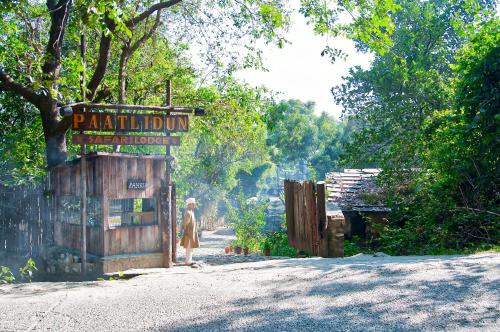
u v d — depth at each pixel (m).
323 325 4.86
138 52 19.25
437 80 19.61
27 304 6.20
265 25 16.30
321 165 62.50
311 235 12.25
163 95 19.70
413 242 13.00
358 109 22.61
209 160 42.22
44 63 13.60
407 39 23.41
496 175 12.02
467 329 4.56
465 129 12.40
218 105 19.31
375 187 18.84
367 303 5.52
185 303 5.96
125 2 15.90
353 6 14.88
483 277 6.37
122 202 12.00
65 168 11.91
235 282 7.07
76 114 10.77
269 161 63.44
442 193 13.01
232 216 24.25
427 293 5.78
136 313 5.62
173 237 11.73
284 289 6.40
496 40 13.12
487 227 11.49
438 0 30.58
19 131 17.12
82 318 5.50
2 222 14.34
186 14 19.17
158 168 11.32
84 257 10.84
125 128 11.05
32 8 16.52
